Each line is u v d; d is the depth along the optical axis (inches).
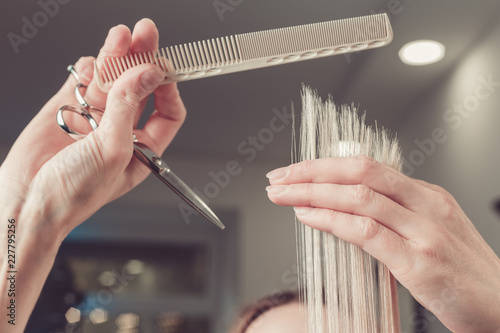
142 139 25.8
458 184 68.2
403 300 61.7
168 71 20.3
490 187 61.9
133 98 20.0
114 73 21.2
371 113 69.8
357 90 67.2
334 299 16.7
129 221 97.6
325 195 16.2
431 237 15.4
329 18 55.1
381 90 67.6
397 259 15.3
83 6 54.9
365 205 15.8
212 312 96.9
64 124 22.0
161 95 25.2
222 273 97.1
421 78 66.1
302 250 17.6
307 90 18.5
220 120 75.8
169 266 98.2
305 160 17.1
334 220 16.0
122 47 20.7
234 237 95.5
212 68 20.0
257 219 95.1
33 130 23.5
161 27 56.6
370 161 16.4
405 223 15.7
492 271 15.7
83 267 94.1
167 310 95.5
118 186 22.8
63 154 20.6
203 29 56.7
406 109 69.2
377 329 16.7
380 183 16.5
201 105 72.1
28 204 20.9
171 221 98.9
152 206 96.4
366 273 16.8
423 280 15.3
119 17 56.3
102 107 25.1
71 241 95.2
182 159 91.1
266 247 95.0
